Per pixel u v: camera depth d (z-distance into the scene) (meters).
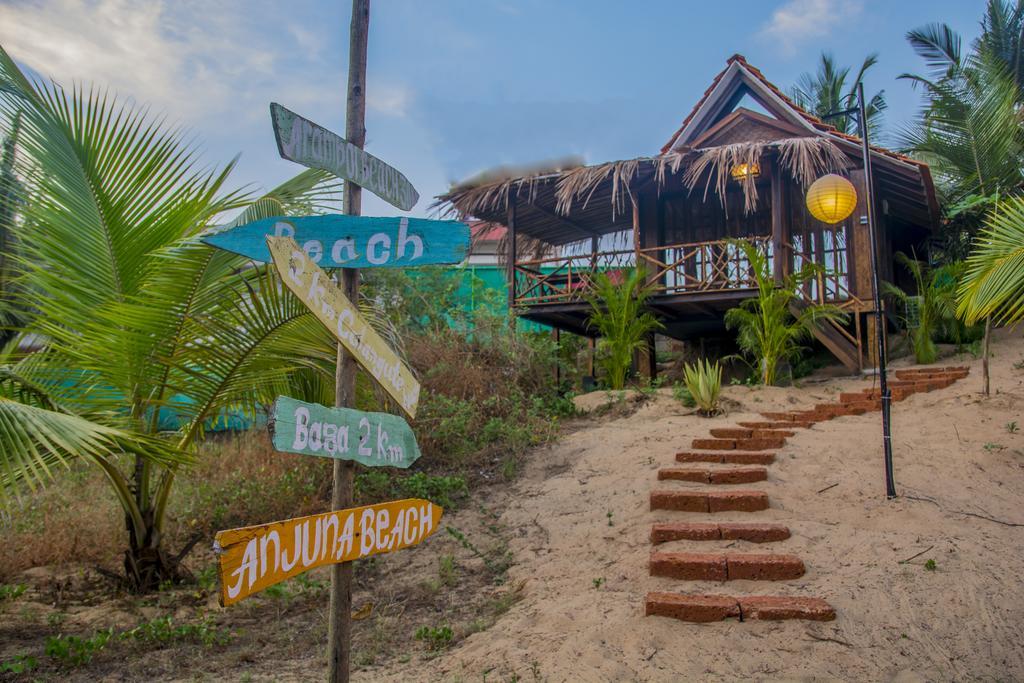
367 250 2.99
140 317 5.44
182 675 4.35
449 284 13.41
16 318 6.47
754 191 11.55
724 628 4.42
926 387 9.96
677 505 6.25
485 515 7.18
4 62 5.27
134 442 4.84
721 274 12.79
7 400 4.31
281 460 8.73
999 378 9.83
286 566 2.47
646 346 12.96
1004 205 7.07
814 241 13.85
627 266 13.23
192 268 5.48
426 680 4.18
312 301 2.61
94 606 5.60
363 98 3.18
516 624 4.84
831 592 4.70
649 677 3.99
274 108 2.56
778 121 14.17
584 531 6.31
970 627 4.24
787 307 12.06
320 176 6.84
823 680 3.87
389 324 6.52
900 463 6.80
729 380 15.49
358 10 3.21
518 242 17.39
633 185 13.73
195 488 8.11
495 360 11.20
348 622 2.91
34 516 7.21
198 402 6.11
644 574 5.25
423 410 9.09
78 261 5.49
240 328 5.93
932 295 12.21
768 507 6.08
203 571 6.39
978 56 17.45
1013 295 6.99
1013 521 5.47
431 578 6.00
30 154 5.31
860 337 12.10
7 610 5.39
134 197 5.61
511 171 13.83
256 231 2.79
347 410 2.82
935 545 5.12
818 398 10.43
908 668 3.94
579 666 4.12
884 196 14.73
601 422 10.18
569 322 15.28
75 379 5.76
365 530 2.90
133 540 5.98
